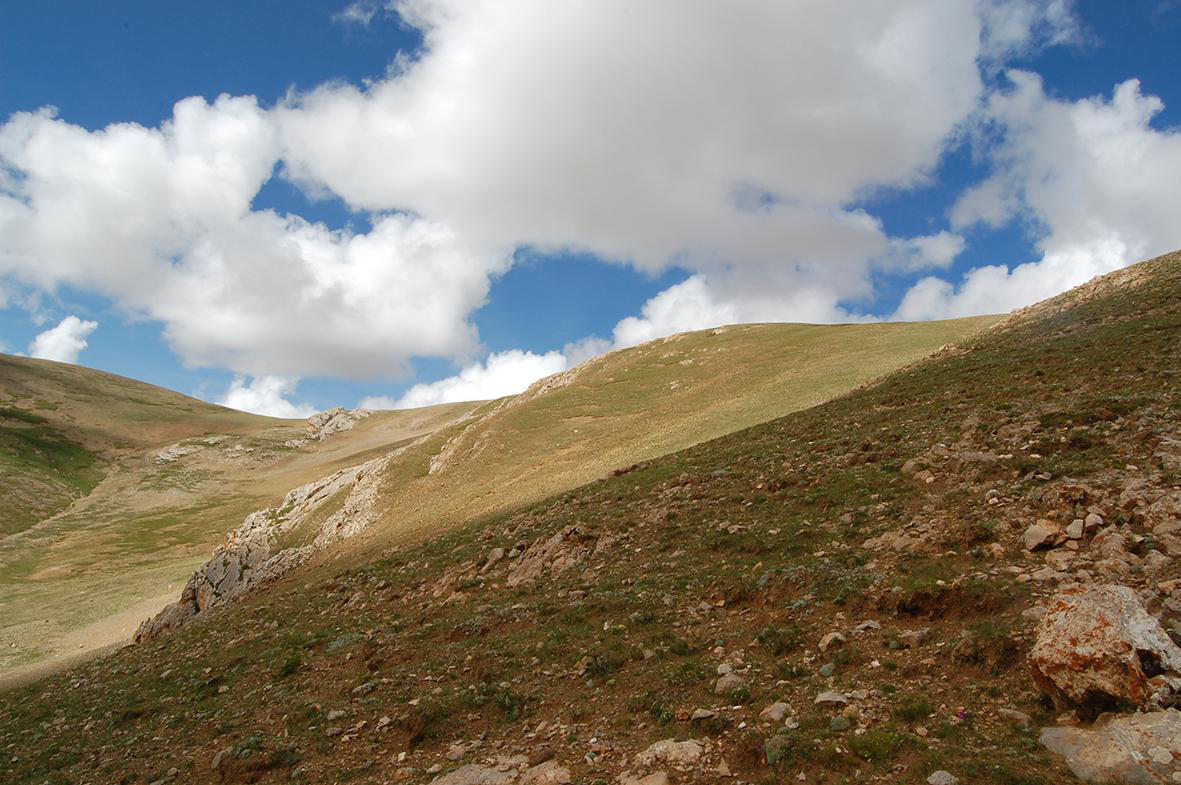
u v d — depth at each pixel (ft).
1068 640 28.09
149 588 254.88
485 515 144.77
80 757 54.29
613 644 49.78
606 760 33.68
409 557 113.91
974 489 59.26
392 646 64.28
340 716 47.70
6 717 79.66
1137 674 25.76
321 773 39.86
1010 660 33.17
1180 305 105.81
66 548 357.20
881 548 53.67
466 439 247.09
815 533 61.93
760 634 43.83
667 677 41.32
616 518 91.61
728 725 33.91
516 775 34.04
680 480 101.96
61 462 539.70
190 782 43.21
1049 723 27.76
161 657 96.43
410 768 37.88
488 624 63.16
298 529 210.79
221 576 171.22
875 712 31.63
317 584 121.19
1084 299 145.28
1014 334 136.87
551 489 150.61
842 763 28.40
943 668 34.58
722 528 72.49
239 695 61.41
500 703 43.80
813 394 166.50
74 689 90.07
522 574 82.84
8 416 600.80
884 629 40.91
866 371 179.52
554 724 39.50
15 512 409.49
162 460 599.57
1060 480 53.93
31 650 180.04
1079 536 44.50
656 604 56.49
